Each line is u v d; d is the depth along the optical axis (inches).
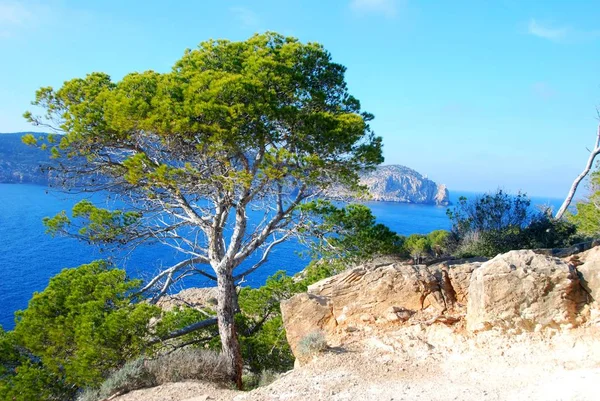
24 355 480.7
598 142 946.1
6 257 1626.5
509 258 364.5
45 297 488.4
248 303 660.7
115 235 560.1
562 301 334.0
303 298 438.9
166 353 504.4
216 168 498.9
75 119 459.5
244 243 641.0
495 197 794.2
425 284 426.3
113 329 448.1
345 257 586.2
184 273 658.8
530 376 287.6
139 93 455.5
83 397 406.6
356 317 423.2
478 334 353.7
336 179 497.0
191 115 433.4
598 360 285.7
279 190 526.6
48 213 2412.6
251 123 460.4
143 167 475.5
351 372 338.6
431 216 3767.2
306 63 537.3
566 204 970.7
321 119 467.8
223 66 510.6
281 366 577.0
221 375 465.4
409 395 287.4
